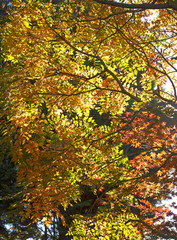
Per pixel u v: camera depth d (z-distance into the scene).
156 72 6.77
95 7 5.65
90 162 5.68
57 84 5.90
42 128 5.38
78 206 10.09
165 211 5.32
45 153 5.21
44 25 5.65
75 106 6.11
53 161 5.27
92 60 6.36
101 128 6.12
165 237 4.37
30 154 5.46
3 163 10.54
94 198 10.30
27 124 5.16
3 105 4.75
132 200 5.59
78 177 5.84
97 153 5.85
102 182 5.73
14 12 5.65
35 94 5.36
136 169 5.95
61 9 5.81
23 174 5.66
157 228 4.65
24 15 5.57
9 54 5.52
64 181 5.55
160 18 6.16
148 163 5.73
